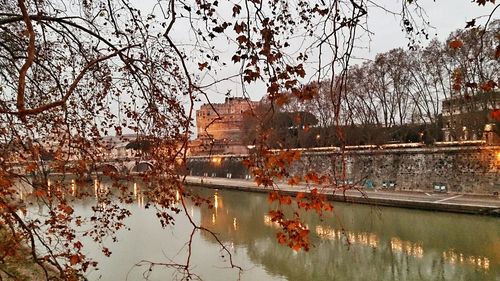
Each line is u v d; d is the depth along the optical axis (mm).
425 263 21391
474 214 28438
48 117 9047
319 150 43938
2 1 8203
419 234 26266
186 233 29750
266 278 20312
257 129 5348
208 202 9281
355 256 23188
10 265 11719
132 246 25562
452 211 29609
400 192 38094
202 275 20594
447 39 37875
